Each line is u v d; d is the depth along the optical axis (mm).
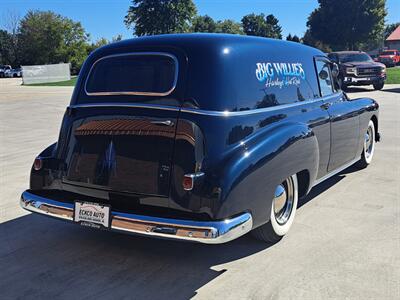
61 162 3990
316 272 3615
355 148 6000
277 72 4211
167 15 64000
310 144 4223
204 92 3525
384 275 3541
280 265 3758
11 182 6602
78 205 3738
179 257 3990
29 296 3371
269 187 3666
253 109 3762
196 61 3619
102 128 3773
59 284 3549
